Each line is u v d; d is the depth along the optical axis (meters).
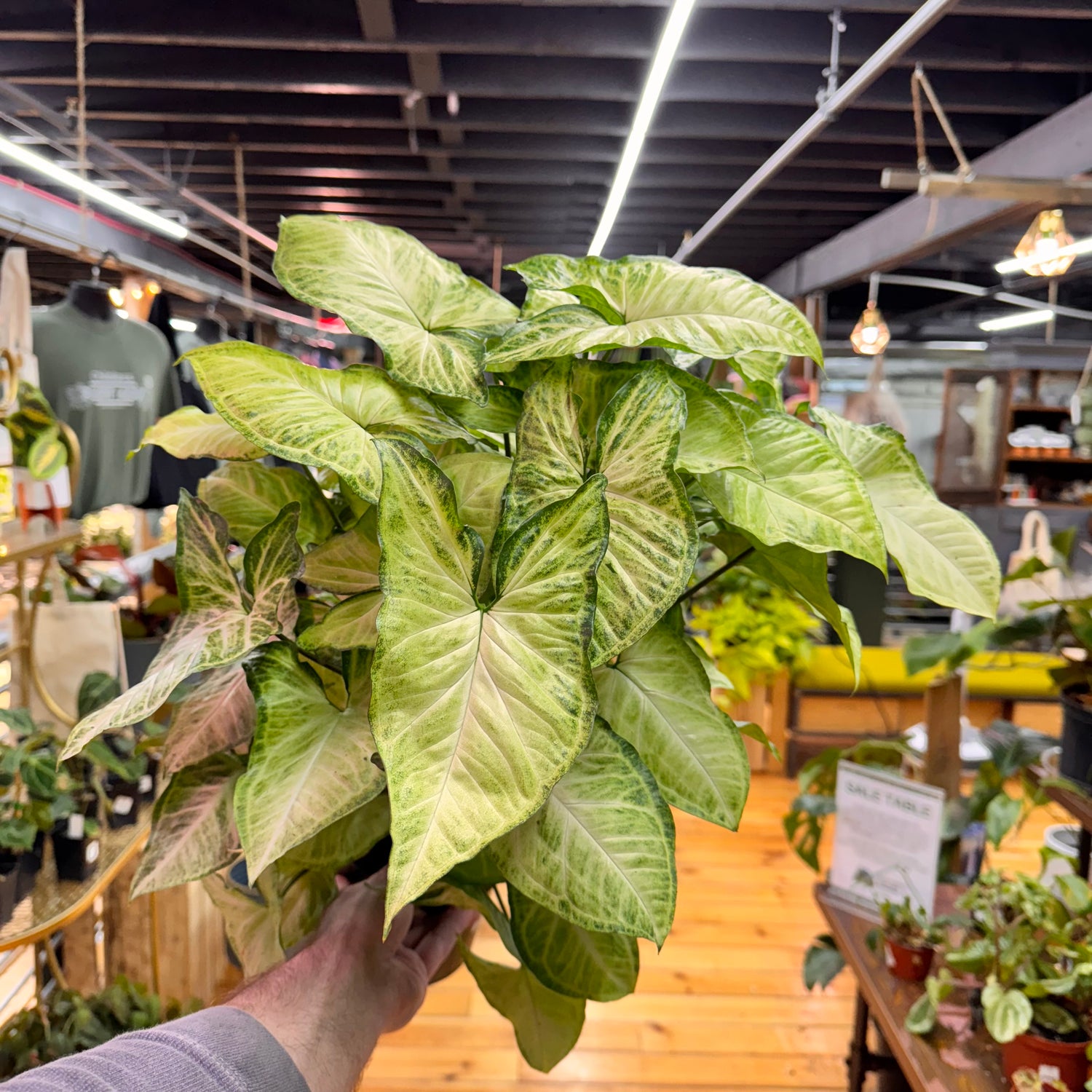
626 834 0.65
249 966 0.94
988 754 2.77
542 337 0.69
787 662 4.30
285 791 0.65
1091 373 3.27
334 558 0.75
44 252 6.58
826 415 0.91
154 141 4.73
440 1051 2.38
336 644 0.66
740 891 3.25
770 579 0.88
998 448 6.03
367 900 0.83
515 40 3.38
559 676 0.55
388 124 4.34
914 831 1.85
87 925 2.17
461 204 6.28
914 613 5.26
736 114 4.28
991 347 6.43
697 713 0.77
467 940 0.99
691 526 0.63
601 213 6.20
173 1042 0.61
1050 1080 1.32
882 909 1.74
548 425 0.67
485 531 0.70
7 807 1.57
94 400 3.43
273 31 3.34
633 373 0.72
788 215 5.98
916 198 4.87
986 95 3.79
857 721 4.38
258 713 0.68
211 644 0.69
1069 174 3.65
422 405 0.75
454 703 0.54
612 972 0.80
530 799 0.52
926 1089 1.41
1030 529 4.16
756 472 0.67
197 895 2.34
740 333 0.72
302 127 4.77
